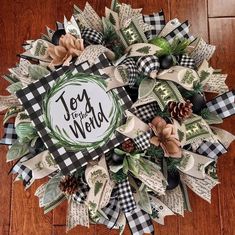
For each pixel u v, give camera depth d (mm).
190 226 1084
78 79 855
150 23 973
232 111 906
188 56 903
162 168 879
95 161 858
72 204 914
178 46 885
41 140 885
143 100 840
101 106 852
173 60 872
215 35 1133
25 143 905
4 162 1124
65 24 883
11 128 957
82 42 858
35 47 898
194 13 1147
